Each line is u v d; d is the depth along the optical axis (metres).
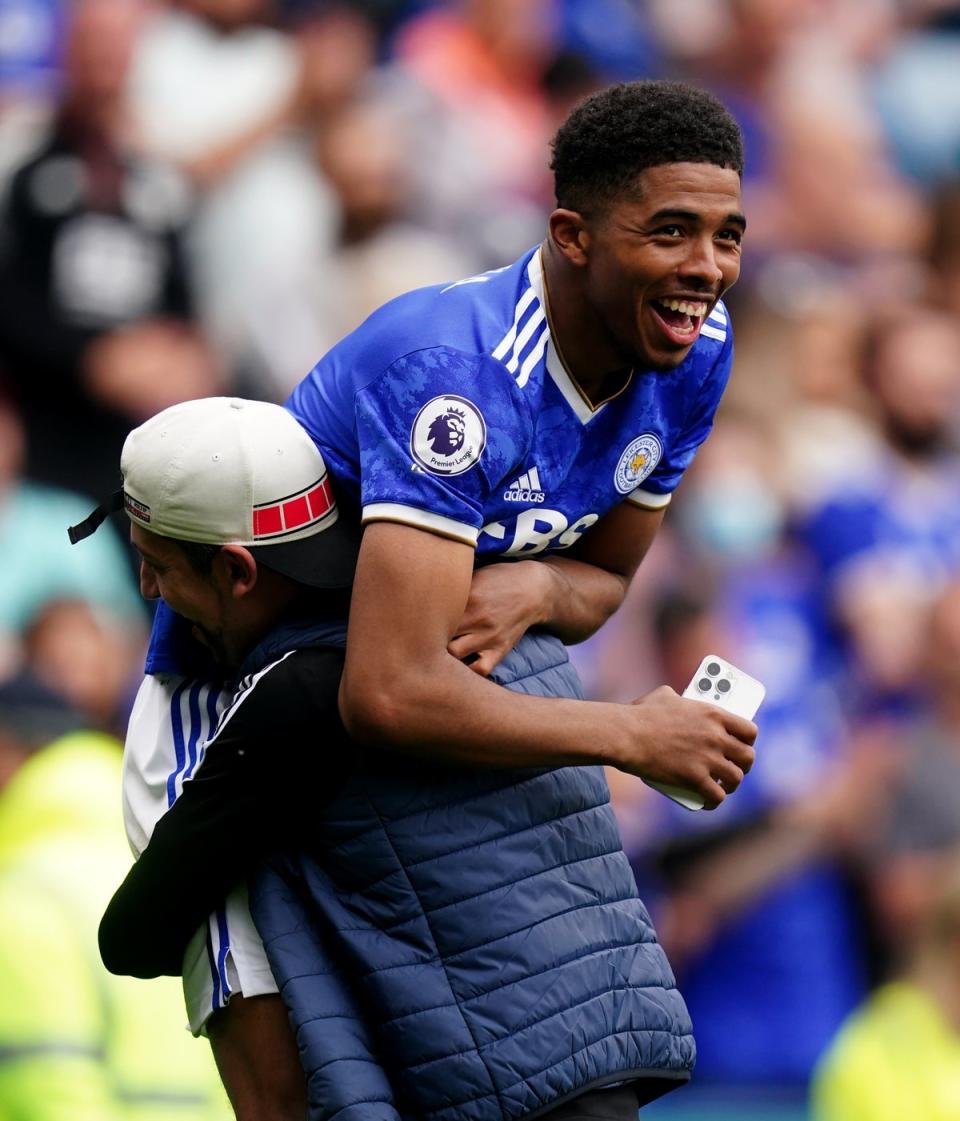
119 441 22.77
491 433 8.55
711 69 29.14
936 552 25.12
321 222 24.73
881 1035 19.17
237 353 23.83
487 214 25.75
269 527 8.82
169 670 9.49
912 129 30.36
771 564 24.28
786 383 26.12
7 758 13.52
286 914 8.97
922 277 28.62
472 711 8.42
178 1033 11.45
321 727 8.67
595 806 9.19
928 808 22.44
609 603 9.75
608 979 8.86
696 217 8.50
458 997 8.64
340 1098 8.60
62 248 22.98
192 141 24.39
